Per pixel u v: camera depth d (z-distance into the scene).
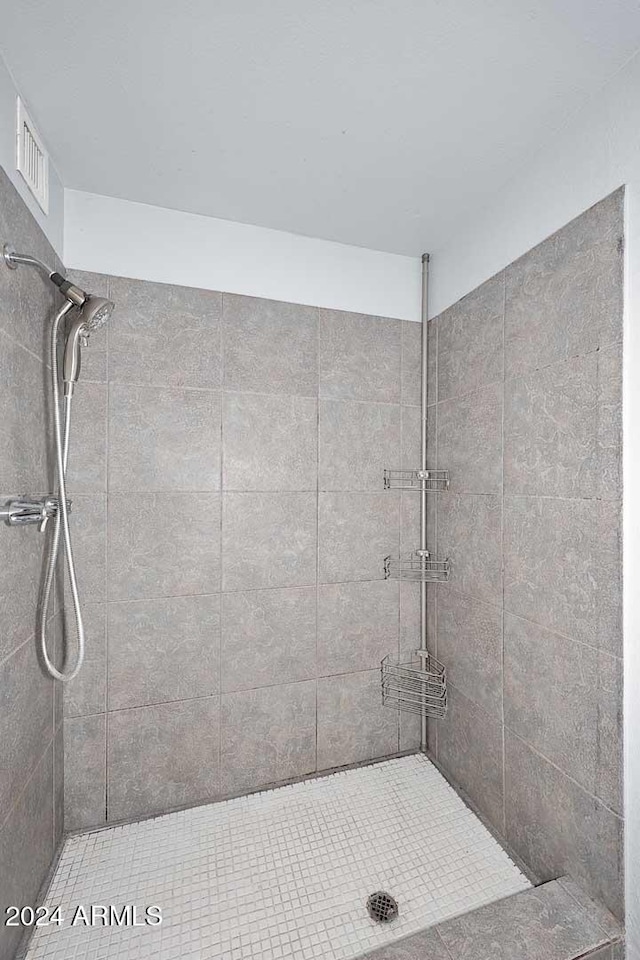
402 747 2.01
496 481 1.59
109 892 1.35
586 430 1.23
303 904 1.31
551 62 1.10
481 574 1.67
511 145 1.39
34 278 1.30
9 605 1.14
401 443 1.99
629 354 1.12
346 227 1.81
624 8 0.96
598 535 1.19
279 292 1.83
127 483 1.63
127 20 1.00
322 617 1.88
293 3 0.96
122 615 1.63
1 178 1.09
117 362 1.62
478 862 1.46
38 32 1.03
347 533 1.91
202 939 1.22
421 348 2.03
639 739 1.10
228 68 1.12
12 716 1.15
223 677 1.75
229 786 1.76
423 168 1.49
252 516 1.78
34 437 1.31
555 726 1.33
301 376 1.85
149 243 1.67
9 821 1.13
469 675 1.74
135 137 1.35
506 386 1.54
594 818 1.20
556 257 1.34
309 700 1.86
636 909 1.10
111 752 1.62
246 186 1.58
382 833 1.58
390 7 0.97
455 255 1.84
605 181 1.18
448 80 1.16
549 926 1.15
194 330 1.71
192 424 1.71
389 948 1.12
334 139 1.36
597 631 1.20
